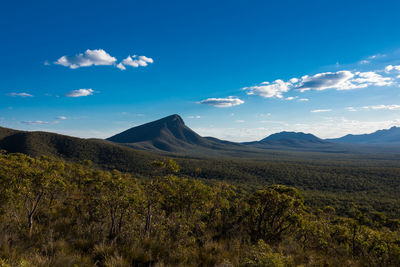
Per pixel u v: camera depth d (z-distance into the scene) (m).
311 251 6.76
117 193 6.82
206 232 8.27
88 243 5.92
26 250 4.96
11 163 7.01
